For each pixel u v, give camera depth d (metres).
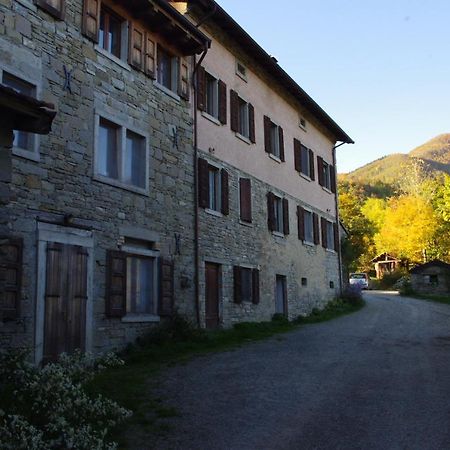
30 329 9.28
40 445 4.46
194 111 15.01
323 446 5.64
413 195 59.34
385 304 28.55
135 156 12.68
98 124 11.34
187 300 13.86
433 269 40.53
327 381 8.66
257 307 17.75
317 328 16.73
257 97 19.31
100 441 4.86
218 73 16.70
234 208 16.89
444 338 13.89
